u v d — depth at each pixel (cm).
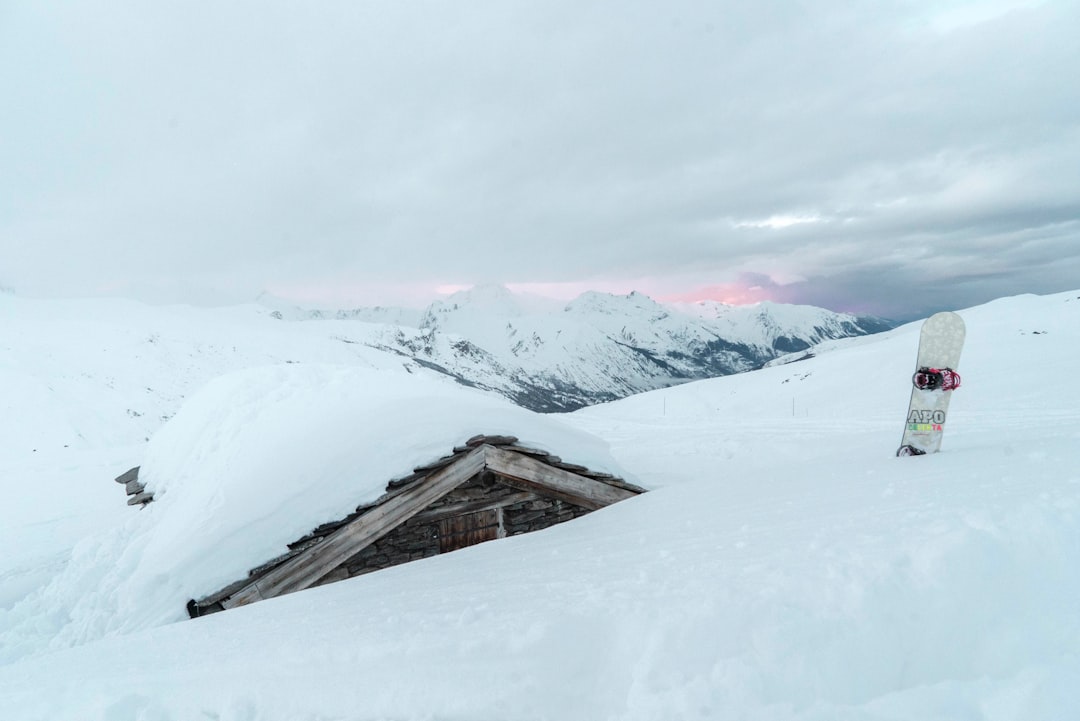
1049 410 1778
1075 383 2156
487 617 394
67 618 730
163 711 365
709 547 465
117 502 1391
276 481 748
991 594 298
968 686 256
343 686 343
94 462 1922
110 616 680
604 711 287
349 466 762
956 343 807
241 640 471
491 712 298
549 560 564
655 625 320
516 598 432
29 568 970
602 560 509
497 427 854
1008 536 333
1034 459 551
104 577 802
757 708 262
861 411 2470
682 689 277
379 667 353
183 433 1092
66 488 1556
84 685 424
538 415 1088
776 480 773
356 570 740
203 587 658
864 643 286
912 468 656
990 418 1702
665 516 681
